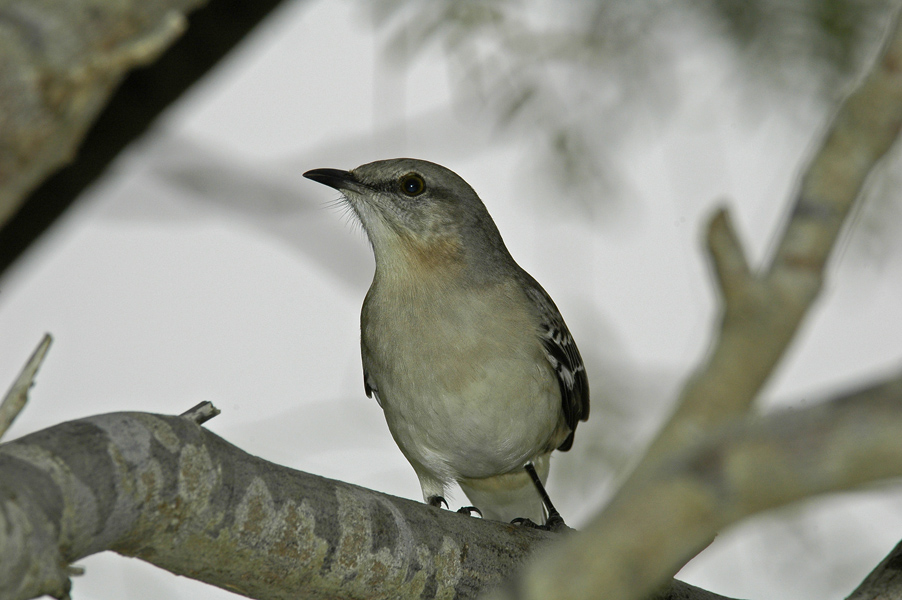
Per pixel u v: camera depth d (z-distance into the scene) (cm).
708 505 280
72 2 491
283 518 632
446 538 725
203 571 626
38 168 517
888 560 718
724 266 318
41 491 499
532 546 768
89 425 554
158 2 513
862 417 265
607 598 288
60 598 494
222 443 617
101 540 549
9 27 482
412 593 707
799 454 269
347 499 677
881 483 265
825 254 324
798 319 313
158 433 575
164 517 577
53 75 491
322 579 661
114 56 499
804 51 1118
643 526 286
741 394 311
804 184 335
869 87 333
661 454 307
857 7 1120
